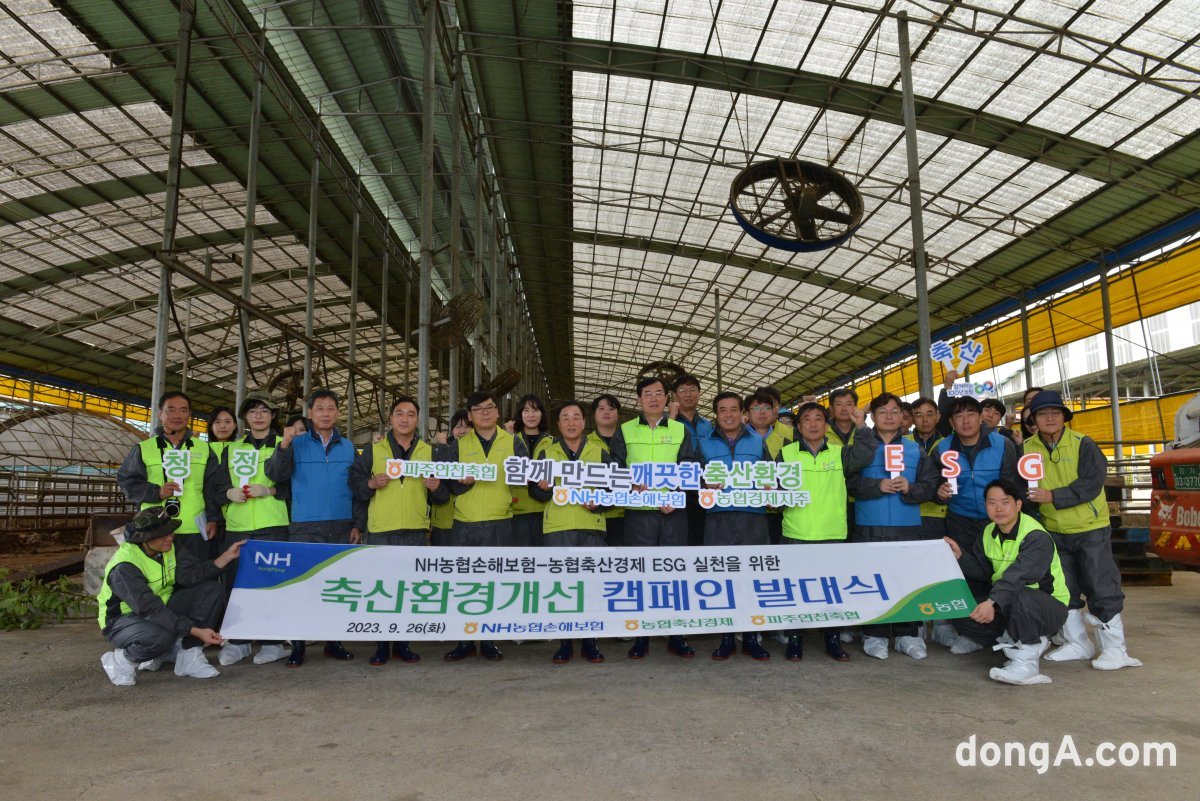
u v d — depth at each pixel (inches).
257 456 172.7
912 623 174.4
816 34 467.5
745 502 173.3
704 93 548.4
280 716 127.0
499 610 162.7
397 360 1217.4
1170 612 240.7
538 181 688.4
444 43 453.4
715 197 706.8
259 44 465.1
